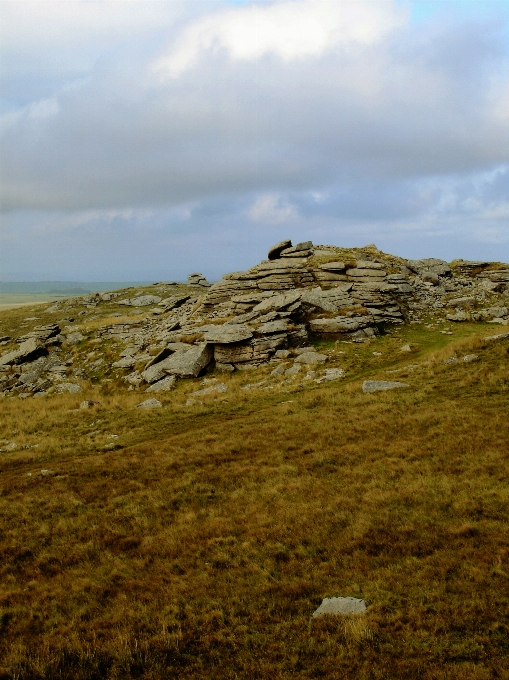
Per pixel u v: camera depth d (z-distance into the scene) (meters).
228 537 15.44
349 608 11.19
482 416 23.36
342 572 12.96
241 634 10.84
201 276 127.75
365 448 21.98
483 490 16.47
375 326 51.59
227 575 13.36
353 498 17.25
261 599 12.07
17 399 45.31
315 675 9.33
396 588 11.78
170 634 10.84
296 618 11.16
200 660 10.07
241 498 18.42
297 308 50.69
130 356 53.41
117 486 20.45
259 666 9.70
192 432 27.73
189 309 73.06
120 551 15.43
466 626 10.16
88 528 16.97
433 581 11.82
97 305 105.06
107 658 10.32
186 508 18.00
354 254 73.50
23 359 56.69
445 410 24.91
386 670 9.18
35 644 11.04
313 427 25.36
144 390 42.31
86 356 57.09
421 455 20.42
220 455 23.08
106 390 44.81
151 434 28.73
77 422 33.78
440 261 79.62
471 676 8.68
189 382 41.75
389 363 39.25
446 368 32.59
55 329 67.50
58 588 13.45
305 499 17.70
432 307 61.28
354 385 32.41
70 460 24.69
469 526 14.09
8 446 28.94
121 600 12.66
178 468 21.91
